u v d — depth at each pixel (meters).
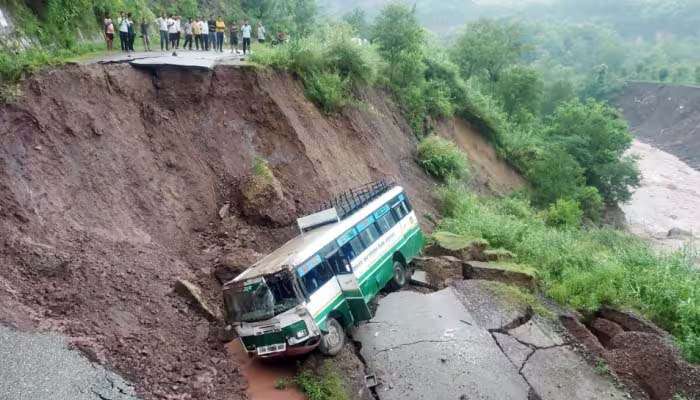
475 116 37.12
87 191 13.41
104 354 9.96
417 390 10.88
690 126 69.12
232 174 16.97
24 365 8.96
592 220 36.97
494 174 35.44
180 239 14.67
